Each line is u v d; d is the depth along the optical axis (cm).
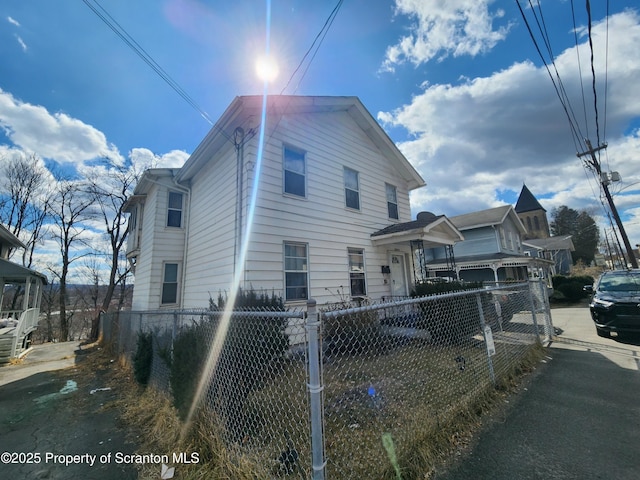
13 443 313
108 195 1844
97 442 306
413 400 317
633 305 609
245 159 678
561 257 3180
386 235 888
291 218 727
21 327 983
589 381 397
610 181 1330
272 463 214
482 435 269
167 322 432
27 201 1991
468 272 1827
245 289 601
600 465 220
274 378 293
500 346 509
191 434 272
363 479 196
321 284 756
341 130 911
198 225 910
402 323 389
